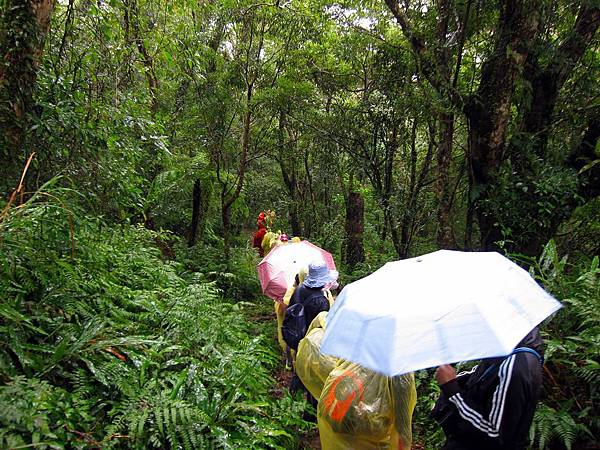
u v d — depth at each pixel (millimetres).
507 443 1859
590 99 5914
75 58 4707
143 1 6156
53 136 3928
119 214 5887
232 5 8258
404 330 1745
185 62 6379
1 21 3592
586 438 3139
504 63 5266
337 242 10570
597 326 3439
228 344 4375
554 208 5309
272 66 9766
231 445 2684
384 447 2400
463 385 2178
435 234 8172
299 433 3811
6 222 2936
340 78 9805
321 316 3334
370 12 8461
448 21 5816
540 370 1889
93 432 2439
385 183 8336
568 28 6043
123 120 4824
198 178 9094
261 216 9625
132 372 2943
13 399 2174
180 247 9406
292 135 11141
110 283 4039
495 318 1732
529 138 5551
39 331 2777
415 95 6387
